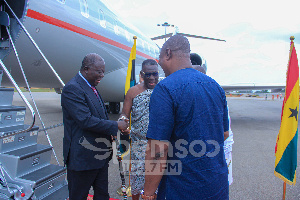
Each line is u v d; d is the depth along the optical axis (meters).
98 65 2.16
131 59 4.31
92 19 6.26
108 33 7.04
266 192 3.44
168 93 1.29
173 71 1.48
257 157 5.32
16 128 2.50
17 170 2.28
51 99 26.36
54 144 6.01
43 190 2.41
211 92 1.38
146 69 2.65
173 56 1.46
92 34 6.21
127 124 2.41
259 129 9.36
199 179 1.28
